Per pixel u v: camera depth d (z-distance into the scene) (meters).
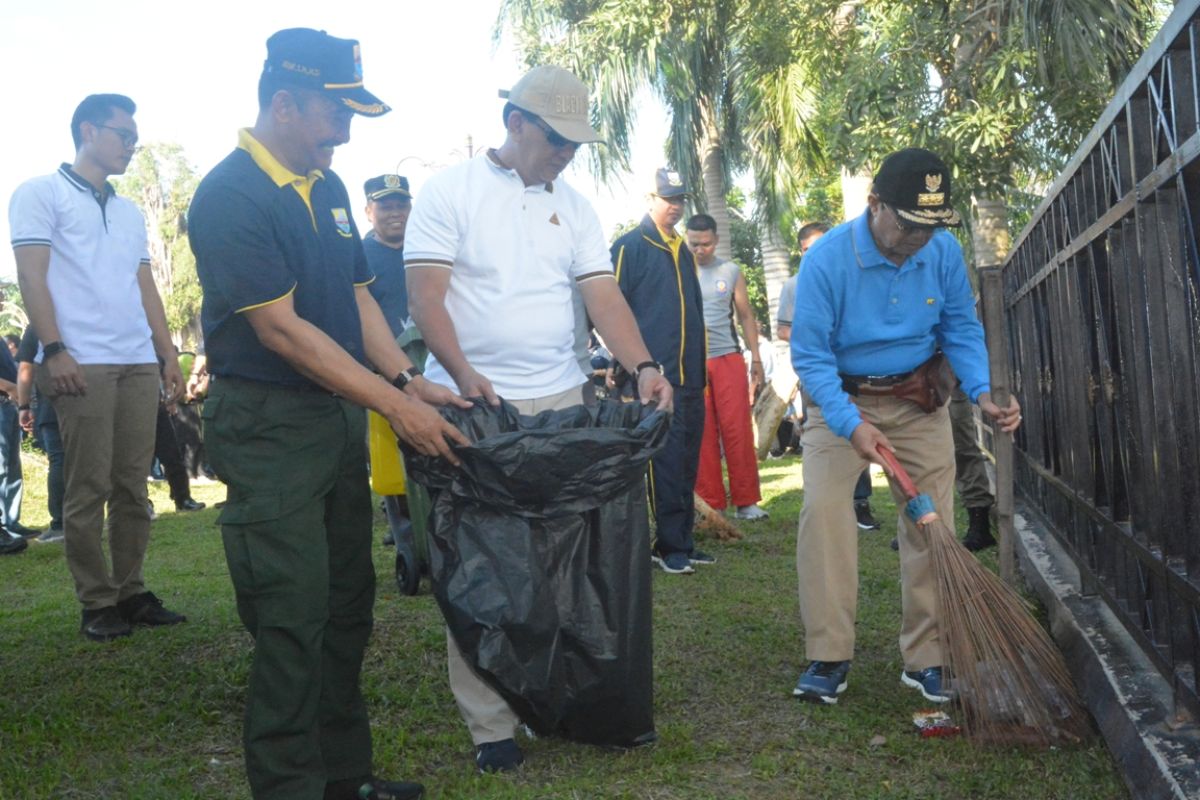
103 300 4.91
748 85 17.38
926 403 3.97
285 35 2.94
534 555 3.23
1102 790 3.14
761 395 10.93
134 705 4.09
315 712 2.92
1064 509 4.97
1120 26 10.55
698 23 17.14
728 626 5.05
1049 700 3.52
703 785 3.31
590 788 3.28
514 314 3.66
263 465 2.89
